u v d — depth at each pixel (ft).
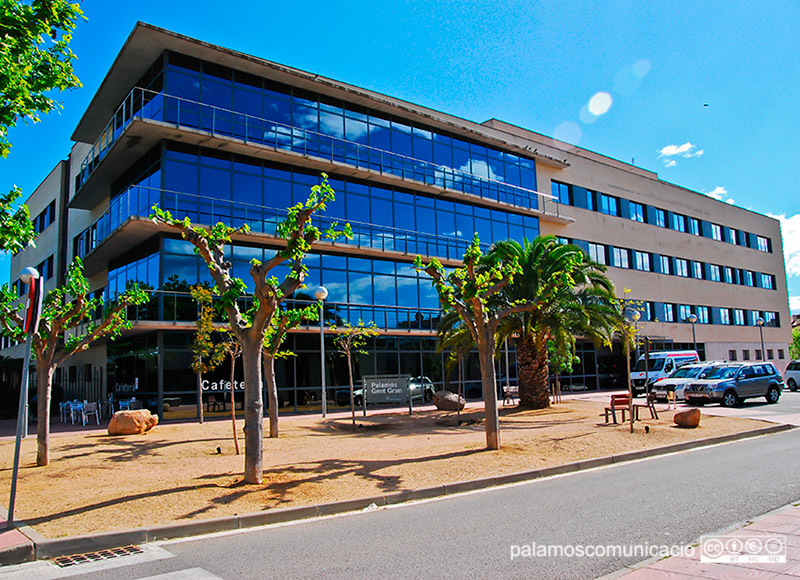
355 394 83.30
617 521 22.29
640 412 67.56
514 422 59.93
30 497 27.84
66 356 39.81
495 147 107.96
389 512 25.50
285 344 78.02
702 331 145.18
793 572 15.80
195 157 72.02
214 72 74.23
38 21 23.82
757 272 168.55
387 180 88.69
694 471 33.17
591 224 124.16
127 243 73.87
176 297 68.23
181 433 52.95
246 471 29.48
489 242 103.96
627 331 69.51
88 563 18.97
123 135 68.85
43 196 116.98
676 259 142.92
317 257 82.48
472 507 25.80
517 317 71.92
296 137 80.18
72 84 25.43
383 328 87.66
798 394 100.27
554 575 16.46
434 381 93.56
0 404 86.48
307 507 25.16
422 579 16.39
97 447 44.21
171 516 23.41
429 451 39.88
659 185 142.31
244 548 20.20
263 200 76.84
